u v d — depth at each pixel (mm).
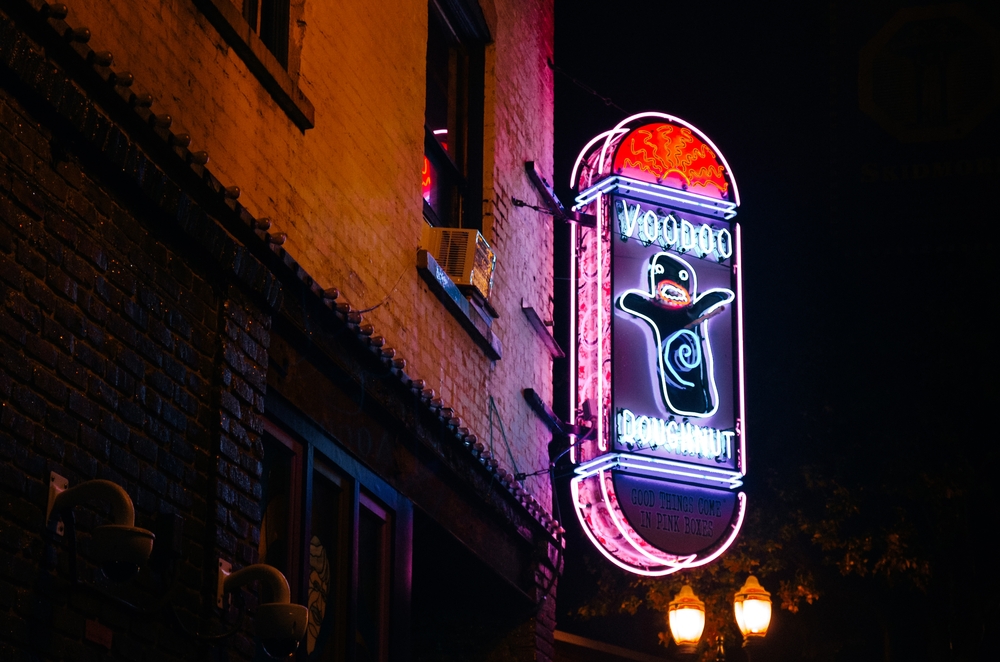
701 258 12461
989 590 17297
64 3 5410
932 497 17453
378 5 8891
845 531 17891
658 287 12125
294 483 7152
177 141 5863
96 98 5445
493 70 11367
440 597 10359
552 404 12094
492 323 10648
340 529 7688
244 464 6285
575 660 15352
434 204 10391
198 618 5797
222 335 6254
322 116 7828
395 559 8266
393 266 8656
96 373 5277
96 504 5191
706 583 17719
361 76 8477
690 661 12617
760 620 12633
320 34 7930
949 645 17547
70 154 5234
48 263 5035
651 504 11508
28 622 4695
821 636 18672
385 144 8750
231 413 6219
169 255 5934
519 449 10930
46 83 4992
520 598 10391
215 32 6625
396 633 8180
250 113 6918
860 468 17953
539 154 12500
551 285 12383
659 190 12383
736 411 12062
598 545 11508
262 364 6582
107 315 5398
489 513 9844
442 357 9391
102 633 5121
